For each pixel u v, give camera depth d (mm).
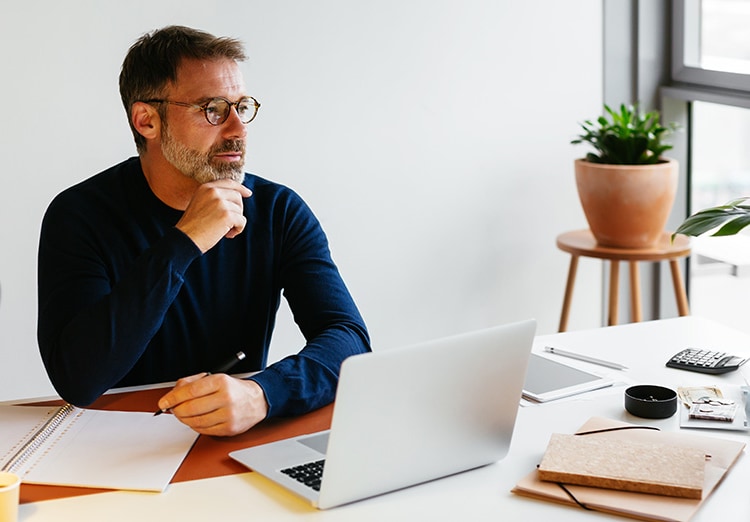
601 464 1360
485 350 1367
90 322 1639
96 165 2836
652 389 1659
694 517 1250
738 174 3197
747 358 1850
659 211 2998
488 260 3375
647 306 3615
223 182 1741
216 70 1827
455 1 3143
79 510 1297
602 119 3072
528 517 1270
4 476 1263
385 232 3199
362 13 3033
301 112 3021
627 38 3389
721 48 3215
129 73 1868
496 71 3244
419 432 1340
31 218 2801
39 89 2744
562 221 3459
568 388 1712
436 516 1277
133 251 1885
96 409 1662
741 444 1454
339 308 1888
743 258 3240
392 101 3123
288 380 1611
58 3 2719
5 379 2844
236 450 1490
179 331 1903
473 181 3293
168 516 1280
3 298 2807
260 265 1970
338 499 1301
